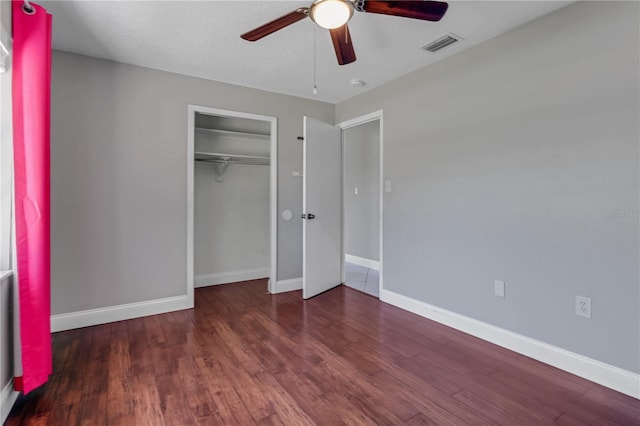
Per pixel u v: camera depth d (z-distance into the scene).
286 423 1.60
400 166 3.28
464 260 2.69
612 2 1.88
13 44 1.72
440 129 2.88
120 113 2.94
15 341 1.72
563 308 2.10
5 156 1.73
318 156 3.75
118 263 2.94
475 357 2.27
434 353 2.33
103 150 2.87
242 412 1.67
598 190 1.95
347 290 3.95
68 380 1.95
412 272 3.17
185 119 3.24
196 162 4.03
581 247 2.02
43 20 1.82
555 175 2.13
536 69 2.22
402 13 1.69
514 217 2.35
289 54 2.79
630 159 1.83
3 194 1.73
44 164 1.81
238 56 2.82
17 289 1.72
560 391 1.87
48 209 1.85
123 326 2.80
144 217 3.05
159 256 3.12
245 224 4.38
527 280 2.28
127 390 1.86
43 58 1.81
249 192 4.40
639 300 1.80
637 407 1.73
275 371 2.07
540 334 2.22
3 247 1.72
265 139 4.48
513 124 2.35
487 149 2.52
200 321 2.92
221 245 4.22
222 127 4.18
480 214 2.57
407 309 3.21
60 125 2.70
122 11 2.14
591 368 1.97
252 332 2.68
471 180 2.63
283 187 3.87
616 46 1.87
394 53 2.75
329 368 2.11
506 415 1.66
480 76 2.56
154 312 3.09
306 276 3.56
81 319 2.77
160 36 2.48
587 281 1.99
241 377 2.00
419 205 3.09
